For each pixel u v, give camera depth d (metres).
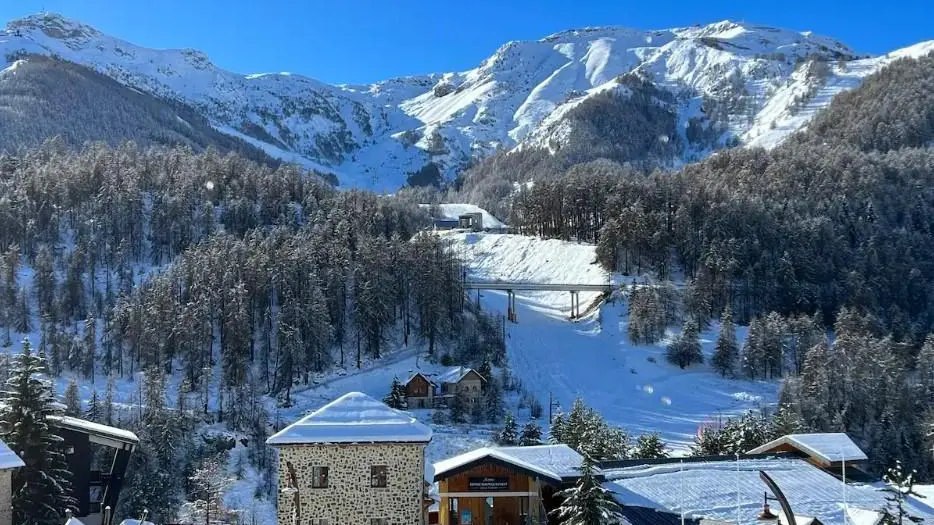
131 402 121.00
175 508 81.31
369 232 197.00
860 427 121.25
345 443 45.00
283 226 192.50
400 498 45.16
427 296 157.25
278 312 152.12
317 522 44.75
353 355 151.12
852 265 185.12
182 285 158.25
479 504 47.69
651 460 57.62
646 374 150.62
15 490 53.34
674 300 174.25
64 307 155.88
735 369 149.88
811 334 151.62
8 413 54.56
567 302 190.75
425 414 126.69
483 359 148.50
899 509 39.38
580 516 39.53
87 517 60.25
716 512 45.84
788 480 51.84
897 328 162.88
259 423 115.81
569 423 93.44
